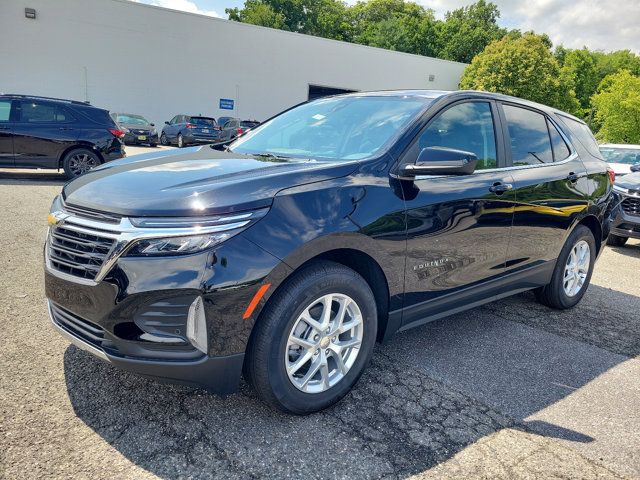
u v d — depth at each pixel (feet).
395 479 6.89
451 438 7.96
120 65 78.54
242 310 7.08
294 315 7.63
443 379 9.96
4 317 11.09
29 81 72.79
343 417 8.33
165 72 82.53
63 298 7.69
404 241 8.96
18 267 14.60
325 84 98.94
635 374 10.83
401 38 181.37
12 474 6.38
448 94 10.94
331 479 6.80
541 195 12.21
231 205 7.08
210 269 6.84
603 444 8.09
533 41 102.99
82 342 7.52
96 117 33.22
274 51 91.97
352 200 8.23
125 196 7.45
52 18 72.38
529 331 12.93
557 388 9.95
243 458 7.09
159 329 6.92
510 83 101.40
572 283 14.65
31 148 31.19
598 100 96.94
